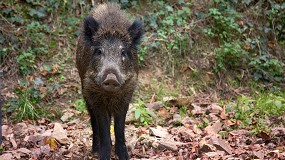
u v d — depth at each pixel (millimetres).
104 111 4160
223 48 6020
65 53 5961
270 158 4027
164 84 5812
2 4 6094
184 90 5801
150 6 6336
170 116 5145
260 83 5973
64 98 5590
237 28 6172
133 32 4125
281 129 4566
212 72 5984
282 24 6395
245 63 6043
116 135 4191
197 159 4047
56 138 4547
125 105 4176
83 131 4871
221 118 4988
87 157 4316
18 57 5801
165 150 4309
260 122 4746
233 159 3992
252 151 4152
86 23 4121
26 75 5723
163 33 6023
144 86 5758
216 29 6215
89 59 4133
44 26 6070
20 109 5297
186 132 4566
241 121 4887
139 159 4164
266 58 6090
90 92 4129
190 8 6348
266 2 6469
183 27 6160
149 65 5926
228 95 5812
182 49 6043
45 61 5867
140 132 4695
